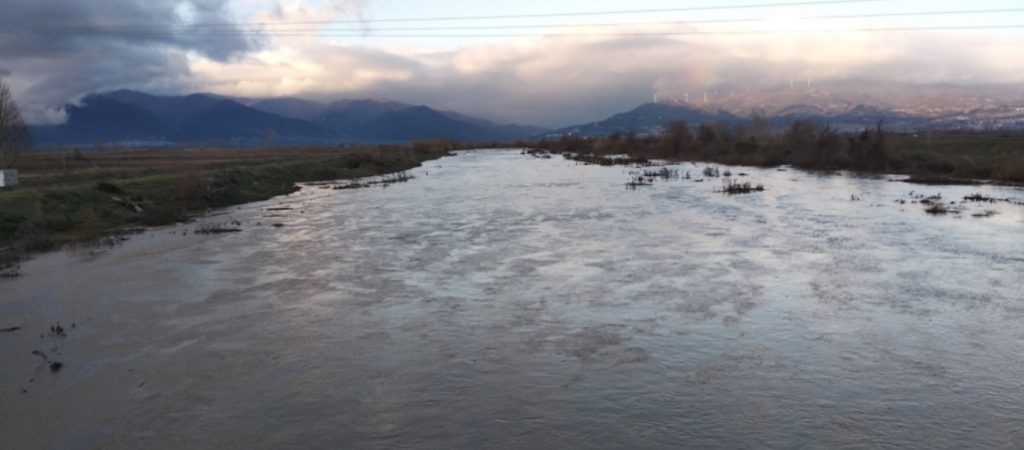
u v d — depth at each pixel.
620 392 10.03
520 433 8.78
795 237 23.28
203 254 21.48
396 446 8.49
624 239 23.45
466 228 26.77
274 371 11.12
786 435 8.62
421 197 39.47
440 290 16.47
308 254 21.34
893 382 10.30
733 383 10.31
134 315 14.55
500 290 16.39
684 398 9.79
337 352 11.99
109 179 40.78
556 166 71.06
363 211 32.81
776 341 12.26
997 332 12.69
